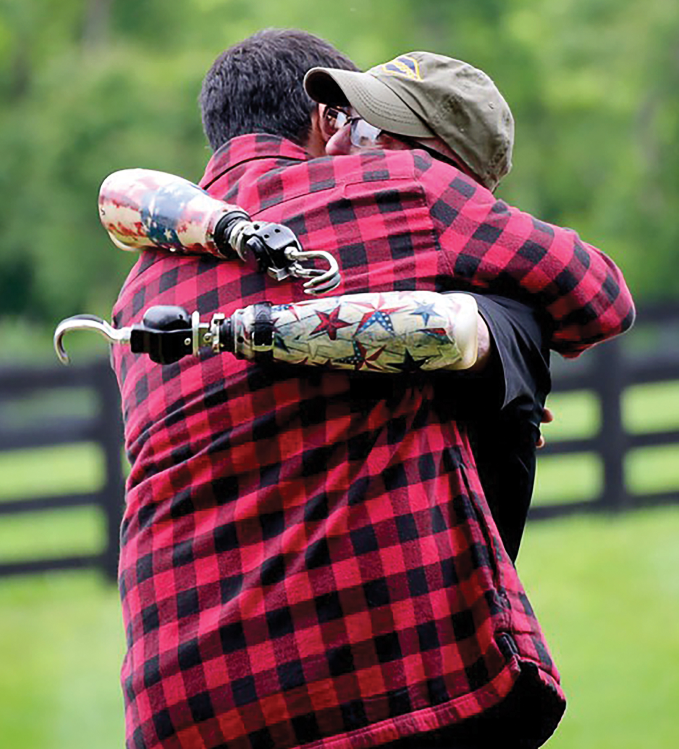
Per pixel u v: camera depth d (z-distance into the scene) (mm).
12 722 26469
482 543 8539
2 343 98312
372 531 8391
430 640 8375
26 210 102000
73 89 102750
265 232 8430
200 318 8742
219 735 8469
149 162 101188
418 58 9227
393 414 8531
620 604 32469
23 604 36812
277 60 9570
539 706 8695
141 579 8734
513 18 107188
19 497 39562
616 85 109000
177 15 111312
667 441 42562
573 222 109250
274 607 8398
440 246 8766
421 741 8414
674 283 106188
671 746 23828
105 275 103375
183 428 8734
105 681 29203
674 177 107562
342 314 8156
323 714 8344
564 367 42750
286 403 8516
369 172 8875
